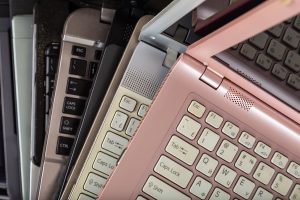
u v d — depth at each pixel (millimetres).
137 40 515
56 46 578
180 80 472
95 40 560
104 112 522
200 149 490
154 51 502
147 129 475
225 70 468
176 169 487
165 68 506
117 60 535
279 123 502
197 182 495
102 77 534
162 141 479
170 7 413
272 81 479
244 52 465
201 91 478
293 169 518
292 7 337
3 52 616
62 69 556
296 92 485
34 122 583
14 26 592
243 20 371
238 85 481
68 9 590
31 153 587
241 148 502
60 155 561
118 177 476
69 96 558
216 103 485
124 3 555
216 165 498
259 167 510
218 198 502
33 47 578
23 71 595
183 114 479
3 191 642
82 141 535
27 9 597
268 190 516
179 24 474
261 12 353
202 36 466
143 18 518
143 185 482
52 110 556
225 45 418
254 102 490
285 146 511
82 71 559
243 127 498
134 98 512
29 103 598
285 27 470
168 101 474
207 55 453
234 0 438
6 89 619
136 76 507
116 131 517
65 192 534
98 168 522
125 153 475
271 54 472
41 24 580
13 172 625
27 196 606
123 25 544
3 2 604
